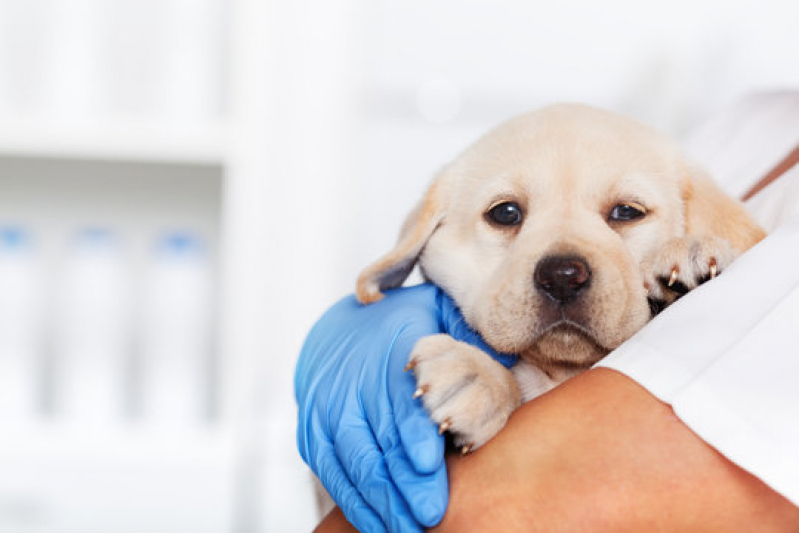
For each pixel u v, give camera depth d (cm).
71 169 212
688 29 201
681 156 85
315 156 194
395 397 72
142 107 189
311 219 195
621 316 73
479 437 64
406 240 89
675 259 72
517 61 207
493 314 77
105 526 188
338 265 198
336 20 192
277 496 189
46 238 213
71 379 194
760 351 58
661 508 57
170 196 214
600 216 80
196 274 195
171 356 195
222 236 214
